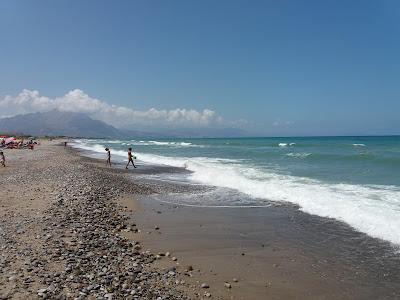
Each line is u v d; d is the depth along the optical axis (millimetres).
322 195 18031
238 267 9852
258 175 26547
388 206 15031
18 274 8258
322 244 11586
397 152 46062
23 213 14352
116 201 18281
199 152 60969
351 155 40875
